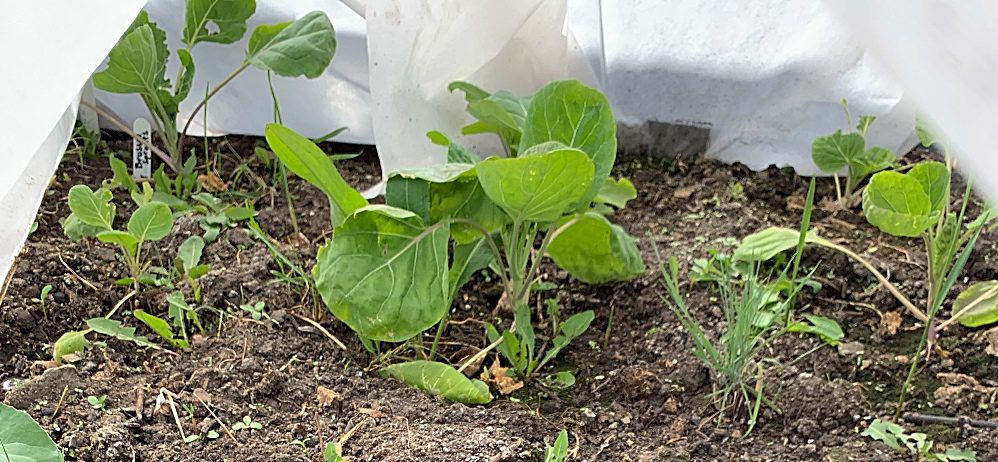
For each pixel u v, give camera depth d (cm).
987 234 183
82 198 153
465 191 144
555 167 129
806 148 214
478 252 158
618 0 199
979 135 51
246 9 189
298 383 141
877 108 204
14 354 143
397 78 172
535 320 167
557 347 153
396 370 145
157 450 123
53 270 162
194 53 209
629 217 196
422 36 169
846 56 197
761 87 208
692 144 220
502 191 134
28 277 159
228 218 185
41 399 128
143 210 153
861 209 200
